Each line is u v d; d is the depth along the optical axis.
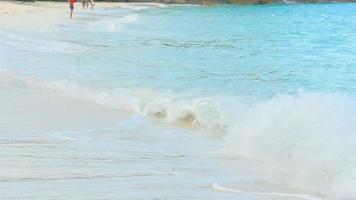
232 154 12.70
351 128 11.49
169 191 9.98
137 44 46.56
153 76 26.84
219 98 19.94
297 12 161.25
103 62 32.06
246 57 39.78
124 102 19.38
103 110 18.16
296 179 10.55
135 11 136.88
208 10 162.00
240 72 30.03
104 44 44.53
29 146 13.04
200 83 24.98
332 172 10.23
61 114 17.23
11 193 9.69
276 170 11.23
